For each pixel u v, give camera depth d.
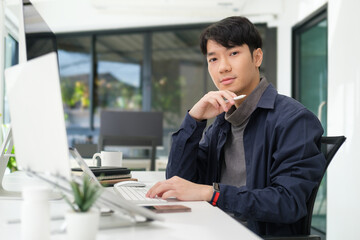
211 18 5.55
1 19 3.26
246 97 1.44
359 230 2.89
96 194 0.67
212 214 0.97
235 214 1.32
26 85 0.89
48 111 0.81
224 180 1.55
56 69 0.77
